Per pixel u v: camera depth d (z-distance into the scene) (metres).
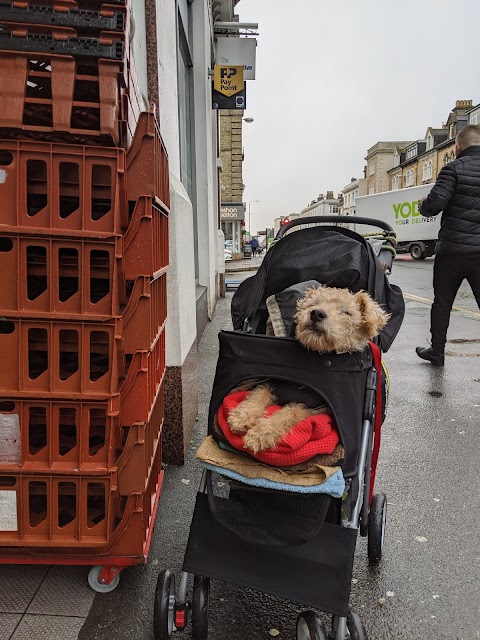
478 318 9.84
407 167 64.19
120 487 2.22
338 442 2.02
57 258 2.00
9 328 2.20
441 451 4.12
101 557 2.31
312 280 2.71
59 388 2.08
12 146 1.91
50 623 2.30
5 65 1.85
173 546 2.88
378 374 2.48
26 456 2.13
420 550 2.89
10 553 2.27
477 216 5.65
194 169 8.95
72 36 1.84
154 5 3.52
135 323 2.14
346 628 1.99
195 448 4.04
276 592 2.01
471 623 2.38
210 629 2.32
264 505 2.05
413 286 15.88
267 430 1.93
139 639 2.24
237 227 40.53
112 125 1.91
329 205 98.44
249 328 2.70
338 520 2.12
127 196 2.06
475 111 52.44
